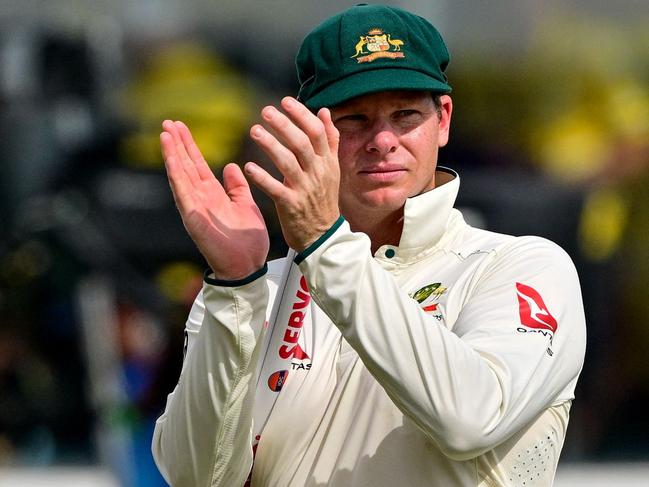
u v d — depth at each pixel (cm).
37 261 1903
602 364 2020
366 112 871
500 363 757
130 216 1953
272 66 2006
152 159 1989
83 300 1897
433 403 725
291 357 852
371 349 730
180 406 814
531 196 2022
